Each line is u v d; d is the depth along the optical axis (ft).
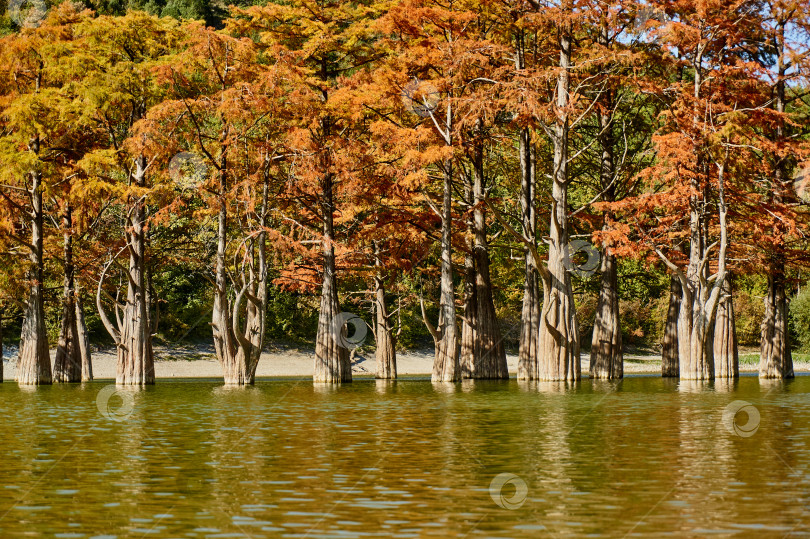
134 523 44.14
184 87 145.69
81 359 173.37
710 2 137.90
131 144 132.98
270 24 154.51
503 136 152.25
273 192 158.10
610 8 135.64
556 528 42.83
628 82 139.95
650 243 143.54
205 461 61.62
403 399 113.39
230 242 171.63
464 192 166.81
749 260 156.87
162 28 147.23
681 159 138.92
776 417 89.15
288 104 141.79
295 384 150.82
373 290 193.26
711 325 147.74
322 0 155.43
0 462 61.46
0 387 143.43
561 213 139.95
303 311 249.96
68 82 141.69
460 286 250.57
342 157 144.97
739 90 144.97
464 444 69.46
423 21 145.59
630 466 58.80
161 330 233.55
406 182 139.85
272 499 49.11
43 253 165.17
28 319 153.17
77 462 61.36
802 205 152.87
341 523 43.83
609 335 161.17
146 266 178.91
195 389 135.95
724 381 150.30
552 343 141.28
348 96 143.84
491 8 147.54
